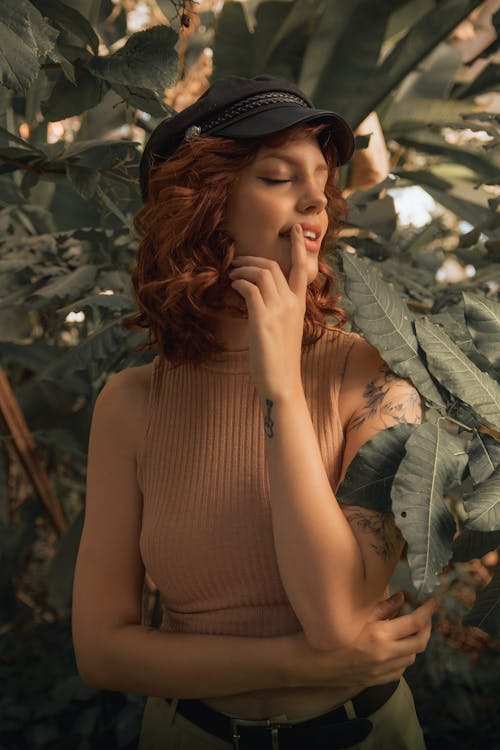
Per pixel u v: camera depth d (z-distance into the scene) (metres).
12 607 2.33
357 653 0.86
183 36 2.11
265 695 0.93
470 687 2.21
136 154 1.35
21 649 2.34
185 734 0.98
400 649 0.87
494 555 2.49
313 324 0.97
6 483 2.45
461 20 1.78
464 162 2.08
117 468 1.04
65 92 1.14
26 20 0.85
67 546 2.10
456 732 2.07
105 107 2.01
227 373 1.00
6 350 2.18
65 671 2.24
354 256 0.94
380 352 0.90
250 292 0.88
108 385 1.08
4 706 2.08
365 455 0.84
